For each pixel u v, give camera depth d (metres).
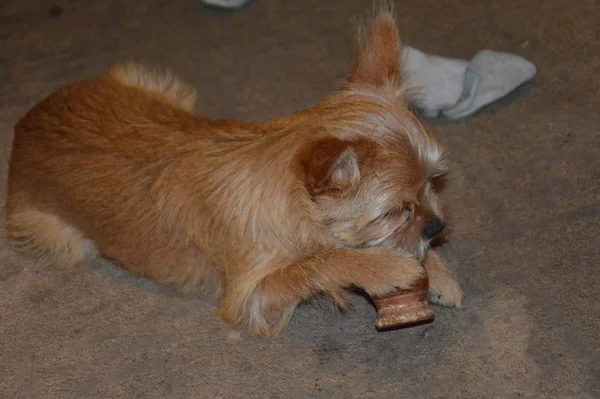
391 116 1.18
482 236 1.30
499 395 1.17
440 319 1.24
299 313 1.27
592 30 1.50
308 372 1.22
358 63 1.22
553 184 1.33
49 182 1.30
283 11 1.62
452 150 1.38
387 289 1.19
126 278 1.33
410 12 1.57
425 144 1.18
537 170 1.35
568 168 1.34
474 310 1.24
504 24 1.53
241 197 1.20
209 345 1.25
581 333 1.21
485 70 1.44
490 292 1.25
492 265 1.27
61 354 1.26
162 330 1.27
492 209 1.32
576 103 1.41
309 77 1.51
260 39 1.58
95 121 1.28
